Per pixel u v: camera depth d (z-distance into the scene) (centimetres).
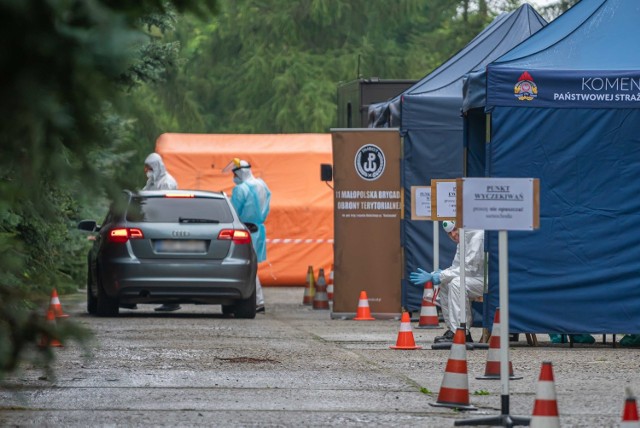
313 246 9175
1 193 1178
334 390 2873
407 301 5622
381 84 7694
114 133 1138
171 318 5500
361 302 5578
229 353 3791
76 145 1116
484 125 4734
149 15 1170
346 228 5653
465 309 3831
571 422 2364
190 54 14500
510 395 2800
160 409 2512
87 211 1245
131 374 3166
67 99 1066
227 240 5425
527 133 4119
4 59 1035
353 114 7894
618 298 4103
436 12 15125
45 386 1394
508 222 2380
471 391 2861
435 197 4094
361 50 14288
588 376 3203
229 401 2652
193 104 13312
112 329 4734
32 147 1079
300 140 9331
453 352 2580
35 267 1391
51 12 1022
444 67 5888
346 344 4191
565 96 4112
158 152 9050
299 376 3170
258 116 14262
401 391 2861
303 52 14375
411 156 5631
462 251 3803
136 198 1195
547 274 4103
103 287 5394
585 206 4116
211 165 9050
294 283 9212
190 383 2989
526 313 4103
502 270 2369
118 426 2267
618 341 4441
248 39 14475
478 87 4228
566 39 4269
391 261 5641
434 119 5638
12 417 2352
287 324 5234
